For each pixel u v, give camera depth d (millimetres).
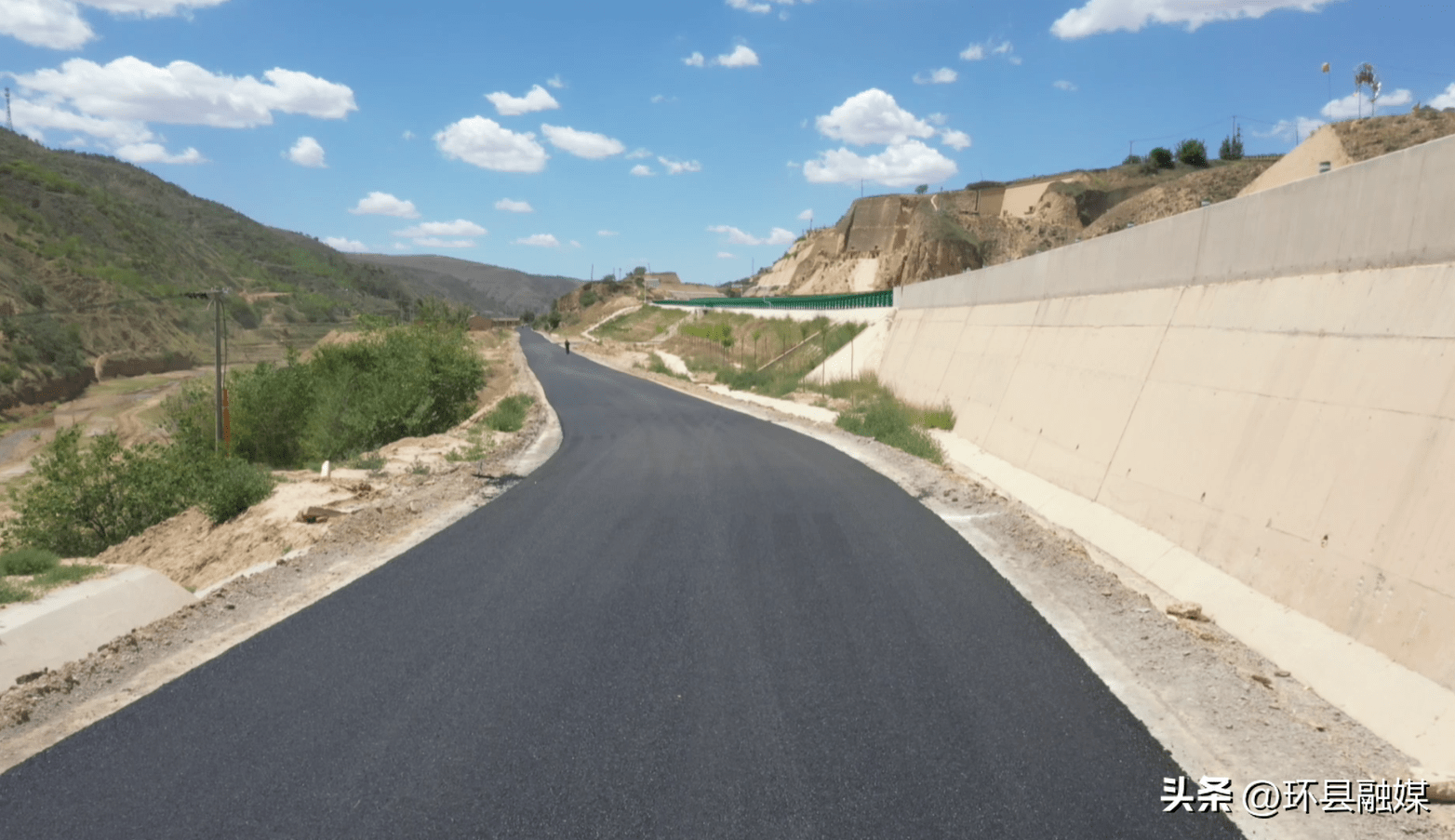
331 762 5293
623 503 13539
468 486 15383
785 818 4602
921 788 4898
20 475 35031
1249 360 11352
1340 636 7629
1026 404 19734
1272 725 5711
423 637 7500
